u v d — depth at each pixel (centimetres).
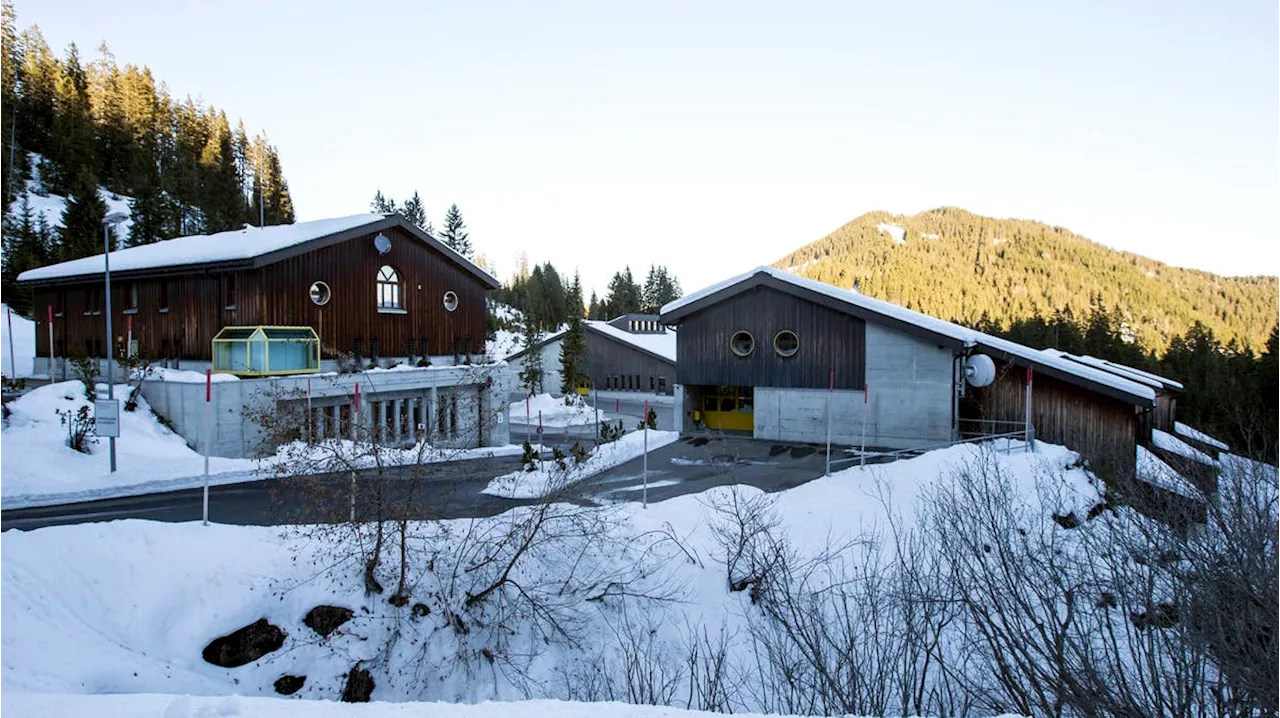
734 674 918
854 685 696
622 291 11538
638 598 1081
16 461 1694
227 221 7856
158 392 2112
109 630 869
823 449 2320
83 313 2802
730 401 2748
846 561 1182
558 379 5700
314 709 504
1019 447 1891
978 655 832
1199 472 1018
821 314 2420
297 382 2167
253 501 1550
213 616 914
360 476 1048
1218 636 598
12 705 523
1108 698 572
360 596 971
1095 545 931
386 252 2816
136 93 10544
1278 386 4162
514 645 982
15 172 7094
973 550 824
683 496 1488
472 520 1159
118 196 7588
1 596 823
